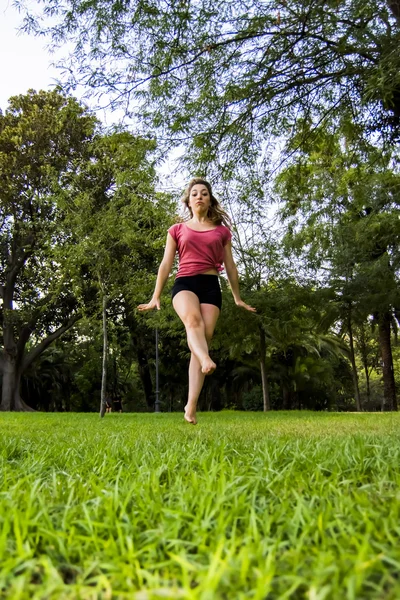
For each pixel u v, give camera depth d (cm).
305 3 693
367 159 961
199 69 803
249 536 163
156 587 136
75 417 1491
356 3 671
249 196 948
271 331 1981
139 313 2034
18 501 223
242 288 1884
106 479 280
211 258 475
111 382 4091
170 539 174
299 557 152
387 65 643
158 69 798
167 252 486
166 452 388
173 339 3275
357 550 153
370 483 261
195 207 483
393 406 2500
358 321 2220
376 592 127
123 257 1550
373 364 3975
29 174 2345
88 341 3453
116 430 804
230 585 132
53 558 167
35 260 2619
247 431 750
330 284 2014
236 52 790
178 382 3672
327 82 834
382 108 844
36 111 2356
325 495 225
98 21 755
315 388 3456
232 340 2044
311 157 1027
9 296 2698
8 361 2825
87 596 133
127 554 159
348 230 1588
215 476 260
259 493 241
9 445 459
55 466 357
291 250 1725
